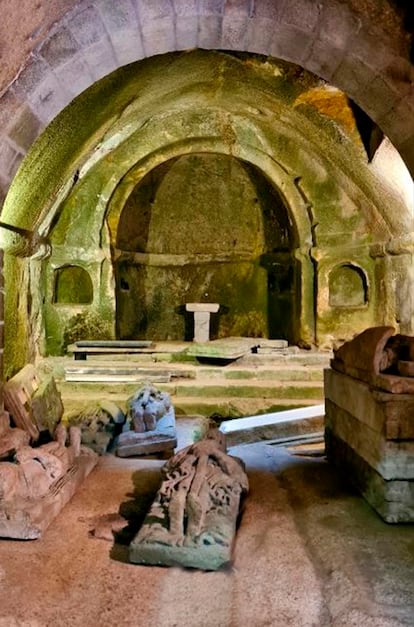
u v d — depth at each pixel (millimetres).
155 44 3807
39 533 2986
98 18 3527
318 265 8180
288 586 2486
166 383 7055
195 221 9359
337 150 6828
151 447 4793
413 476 3135
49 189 6133
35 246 6695
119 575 2602
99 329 8156
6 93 3508
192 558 2650
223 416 6664
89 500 3604
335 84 4039
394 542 2875
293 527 3131
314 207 8047
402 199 6559
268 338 9258
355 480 3754
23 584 2512
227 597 2404
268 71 5680
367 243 7832
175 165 8703
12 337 6211
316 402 6707
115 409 5613
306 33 3730
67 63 3602
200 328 8492
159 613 2285
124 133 7176
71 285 8227
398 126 3973
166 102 6680
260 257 9258
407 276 7039
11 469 3230
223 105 7184
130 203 8656
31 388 4980
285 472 4188
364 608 2256
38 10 3221
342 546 2818
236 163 8695
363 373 3688
